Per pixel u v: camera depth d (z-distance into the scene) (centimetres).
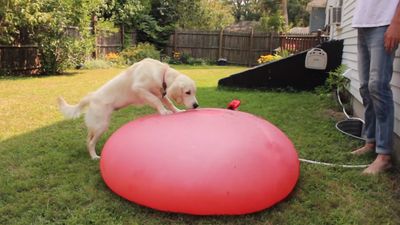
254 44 1822
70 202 259
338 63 781
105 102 337
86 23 1191
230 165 231
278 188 242
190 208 230
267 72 812
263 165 238
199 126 256
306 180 298
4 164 331
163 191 231
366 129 358
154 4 1928
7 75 1062
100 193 271
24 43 1105
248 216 239
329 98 682
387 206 256
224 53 1867
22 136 423
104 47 1545
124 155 255
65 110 344
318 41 1505
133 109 573
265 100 677
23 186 284
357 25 309
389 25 278
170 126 260
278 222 235
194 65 1733
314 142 403
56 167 324
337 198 267
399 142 335
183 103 309
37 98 683
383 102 296
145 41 1853
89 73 1171
